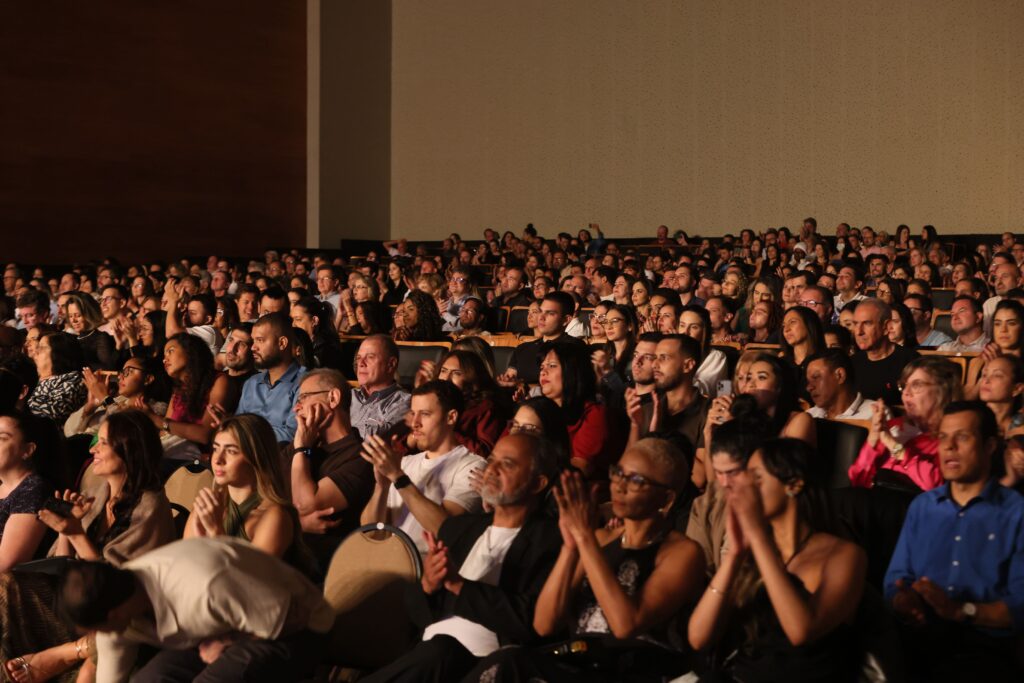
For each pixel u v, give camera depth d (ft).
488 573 11.11
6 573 12.82
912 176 62.39
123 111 67.31
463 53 77.61
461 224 78.33
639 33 70.79
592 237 72.59
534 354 23.82
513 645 10.44
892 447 13.67
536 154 75.05
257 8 73.82
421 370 18.37
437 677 10.32
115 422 12.66
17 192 62.64
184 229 70.69
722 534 11.08
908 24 62.03
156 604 9.50
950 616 10.34
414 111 79.92
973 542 10.80
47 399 19.20
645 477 9.86
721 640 9.46
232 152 72.95
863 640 9.17
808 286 25.13
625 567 9.92
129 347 28.32
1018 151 59.36
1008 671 10.36
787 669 9.04
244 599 9.66
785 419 14.35
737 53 67.46
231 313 28.55
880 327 20.15
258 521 11.57
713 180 68.64
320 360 25.20
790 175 66.08
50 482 13.74
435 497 13.51
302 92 76.69
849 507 11.83
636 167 71.31
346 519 14.02
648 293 30.96
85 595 9.18
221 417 16.11
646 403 16.55
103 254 66.69
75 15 64.69
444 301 35.83
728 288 33.06
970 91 60.49
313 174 76.89
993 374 14.51
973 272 40.47
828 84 64.59
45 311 29.07
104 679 11.27
